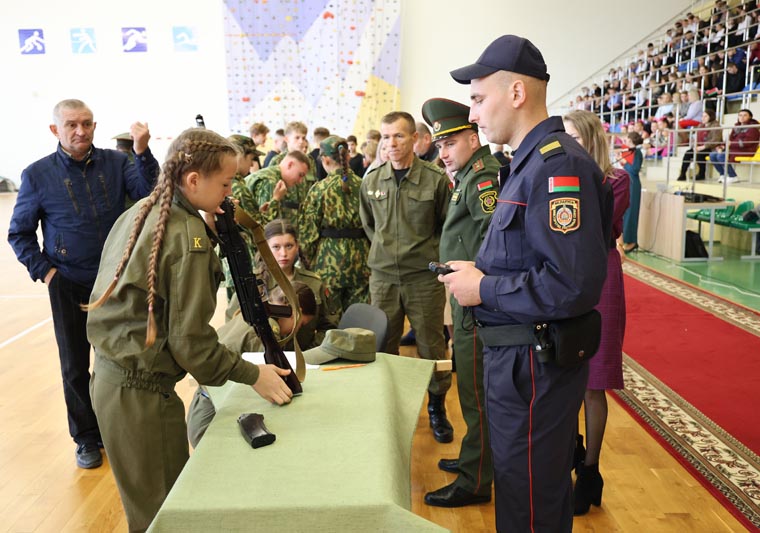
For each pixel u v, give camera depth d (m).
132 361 1.48
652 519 2.28
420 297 3.00
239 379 1.48
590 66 11.98
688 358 3.87
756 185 7.36
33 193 2.62
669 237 6.84
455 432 3.04
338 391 1.60
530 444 1.49
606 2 11.76
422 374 1.83
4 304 5.69
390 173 3.00
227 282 3.49
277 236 2.68
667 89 10.11
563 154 1.38
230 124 12.00
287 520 1.11
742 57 9.11
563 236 1.34
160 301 1.45
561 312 1.35
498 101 1.50
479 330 1.57
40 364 4.05
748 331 4.34
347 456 1.28
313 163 4.45
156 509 1.58
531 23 11.90
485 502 2.41
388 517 1.11
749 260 6.75
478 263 1.55
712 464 2.63
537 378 1.47
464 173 2.35
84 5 11.75
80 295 2.69
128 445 1.54
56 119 2.55
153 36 11.87
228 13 11.64
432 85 12.10
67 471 2.71
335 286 3.63
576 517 2.30
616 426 3.03
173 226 1.42
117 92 12.05
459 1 11.83
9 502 2.48
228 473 1.22
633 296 5.32
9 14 11.77
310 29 11.74
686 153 8.27
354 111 11.99
